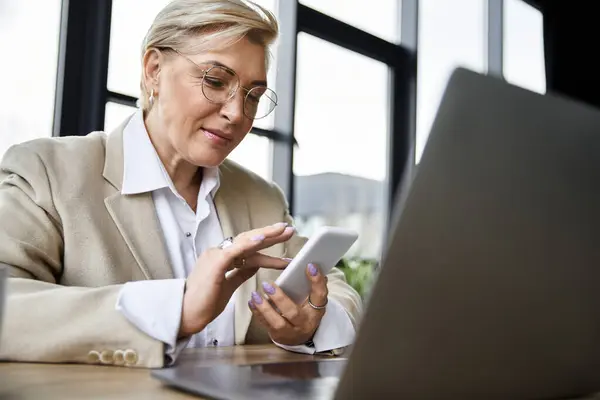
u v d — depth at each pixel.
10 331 0.77
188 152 1.16
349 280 3.14
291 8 3.07
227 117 1.13
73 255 1.06
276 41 1.18
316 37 3.26
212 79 1.11
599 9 4.59
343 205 3.35
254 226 1.36
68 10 2.20
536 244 0.47
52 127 2.19
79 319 0.77
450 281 0.42
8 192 1.05
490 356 0.46
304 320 0.98
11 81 2.07
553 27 4.74
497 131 0.43
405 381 0.42
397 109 3.73
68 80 2.20
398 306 0.41
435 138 0.40
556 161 0.47
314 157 3.22
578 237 0.50
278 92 3.04
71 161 1.13
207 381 0.59
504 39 4.48
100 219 1.10
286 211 1.48
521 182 0.45
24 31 2.10
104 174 1.14
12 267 0.97
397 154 3.71
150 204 1.17
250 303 0.99
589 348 0.52
